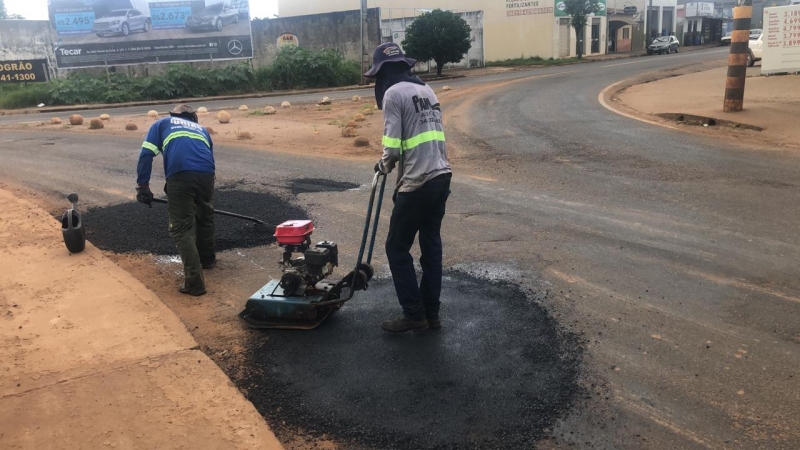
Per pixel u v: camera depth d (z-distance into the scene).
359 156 10.65
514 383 3.44
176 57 30.97
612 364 3.59
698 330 3.95
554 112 14.23
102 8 29.91
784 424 3.00
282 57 30.59
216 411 3.14
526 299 4.53
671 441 2.91
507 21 43.03
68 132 14.59
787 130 10.79
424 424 3.11
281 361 3.78
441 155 3.94
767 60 19.05
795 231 5.75
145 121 17.28
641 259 5.23
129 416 3.09
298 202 7.52
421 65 35.00
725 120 11.73
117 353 3.72
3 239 6.00
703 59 31.88
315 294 4.28
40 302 4.48
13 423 3.02
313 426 3.13
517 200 7.28
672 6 56.91
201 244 5.36
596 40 47.38
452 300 4.57
